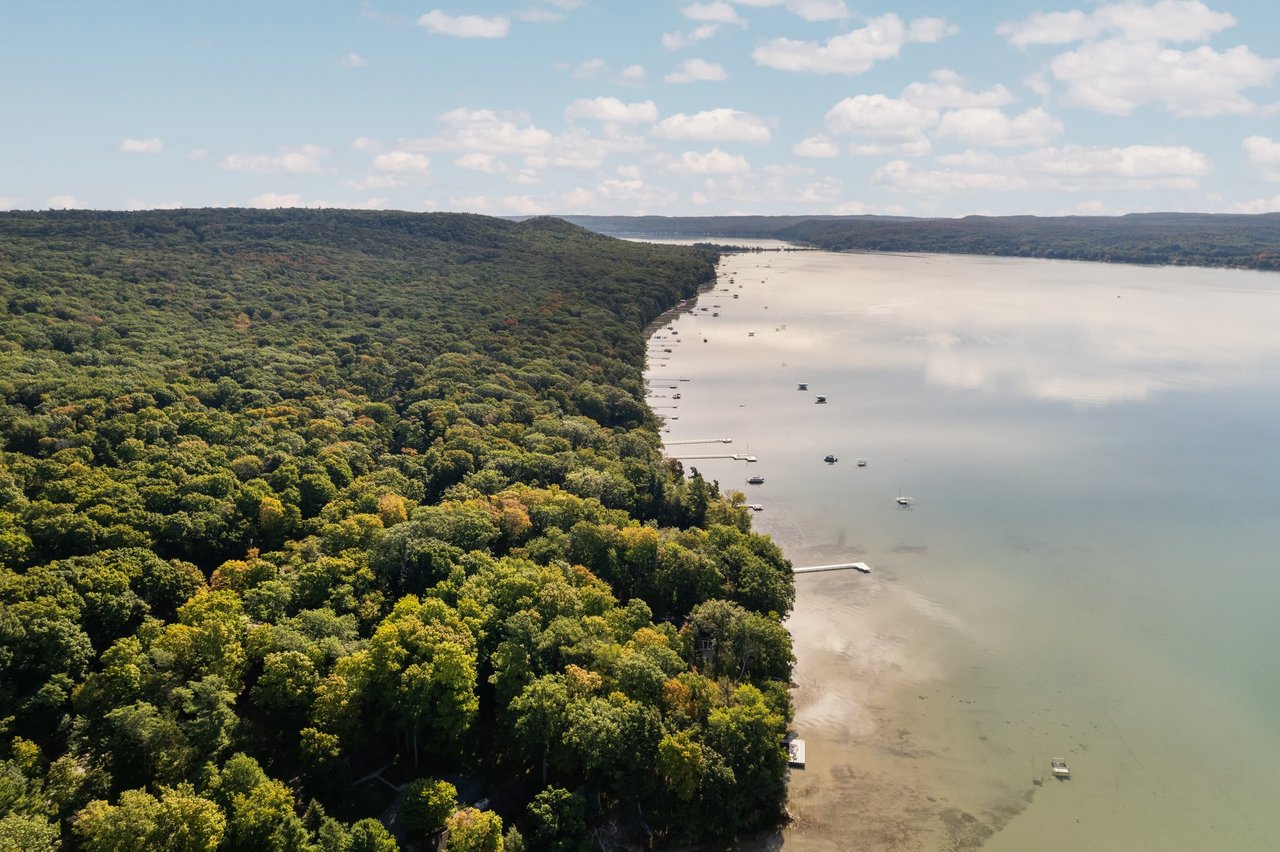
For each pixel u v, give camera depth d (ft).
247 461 580.30
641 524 577.02
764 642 415.03
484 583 429.38
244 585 428.56
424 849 315.58
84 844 271.08
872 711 423.23
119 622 387.14
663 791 338.54
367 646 376.68
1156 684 444.14
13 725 322.96
